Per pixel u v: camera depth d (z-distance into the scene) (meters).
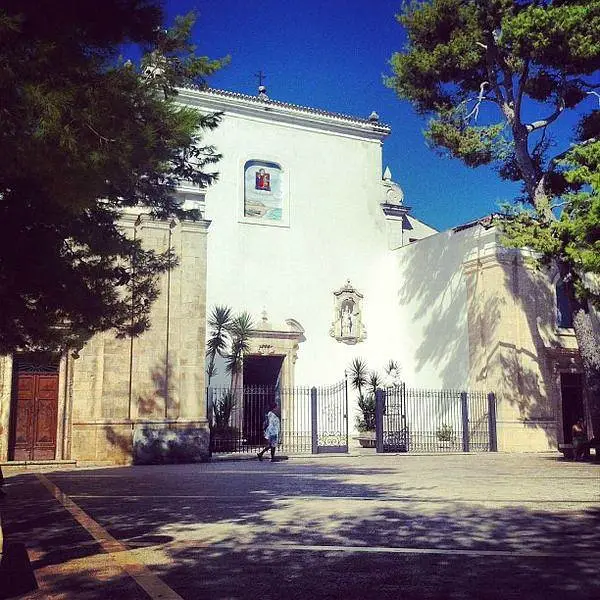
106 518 9.60
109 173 7.11
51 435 21.28
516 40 21.12
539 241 21.20
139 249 13.34
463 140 23.81
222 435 25.69
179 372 21.59
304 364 31.06
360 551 7.19
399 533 8.26
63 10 6.55
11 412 20.98
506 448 27.16
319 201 32.62
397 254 33.81
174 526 8.88
